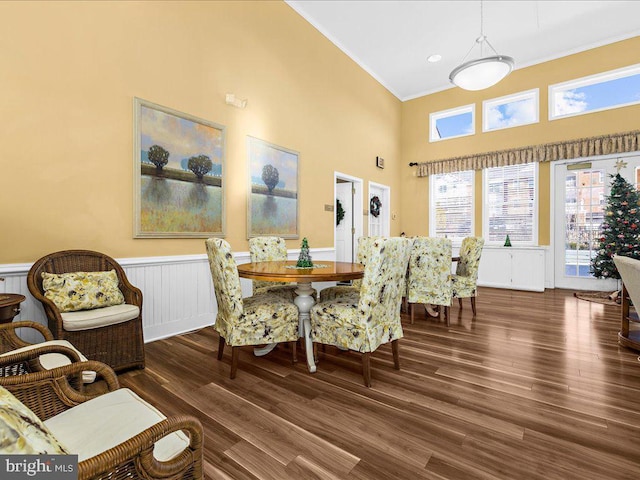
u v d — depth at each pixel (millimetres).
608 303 4477
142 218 2836
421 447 1489
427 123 7000
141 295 2396
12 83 2178
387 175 6805
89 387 2020
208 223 3365
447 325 3453
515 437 1562
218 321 2453
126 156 2742
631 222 4605
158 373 2270
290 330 2336
